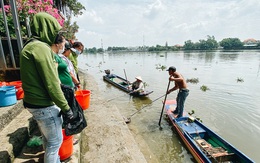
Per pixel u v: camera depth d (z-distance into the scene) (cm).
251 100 866
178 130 550
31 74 158
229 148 431
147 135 572
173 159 460
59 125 192
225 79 1351
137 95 944
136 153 371
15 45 431
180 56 4262
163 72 1766
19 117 318
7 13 480
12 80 433
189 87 1117
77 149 291
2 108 302
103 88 1159
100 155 310
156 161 449
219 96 930
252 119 670
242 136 561
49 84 155
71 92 201
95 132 387
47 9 563
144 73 1736
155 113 742
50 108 177
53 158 193
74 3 1330
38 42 158
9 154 229
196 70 1827
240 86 1133
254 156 470
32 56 153
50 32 176
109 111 512
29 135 299
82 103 423
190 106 798
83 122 210
